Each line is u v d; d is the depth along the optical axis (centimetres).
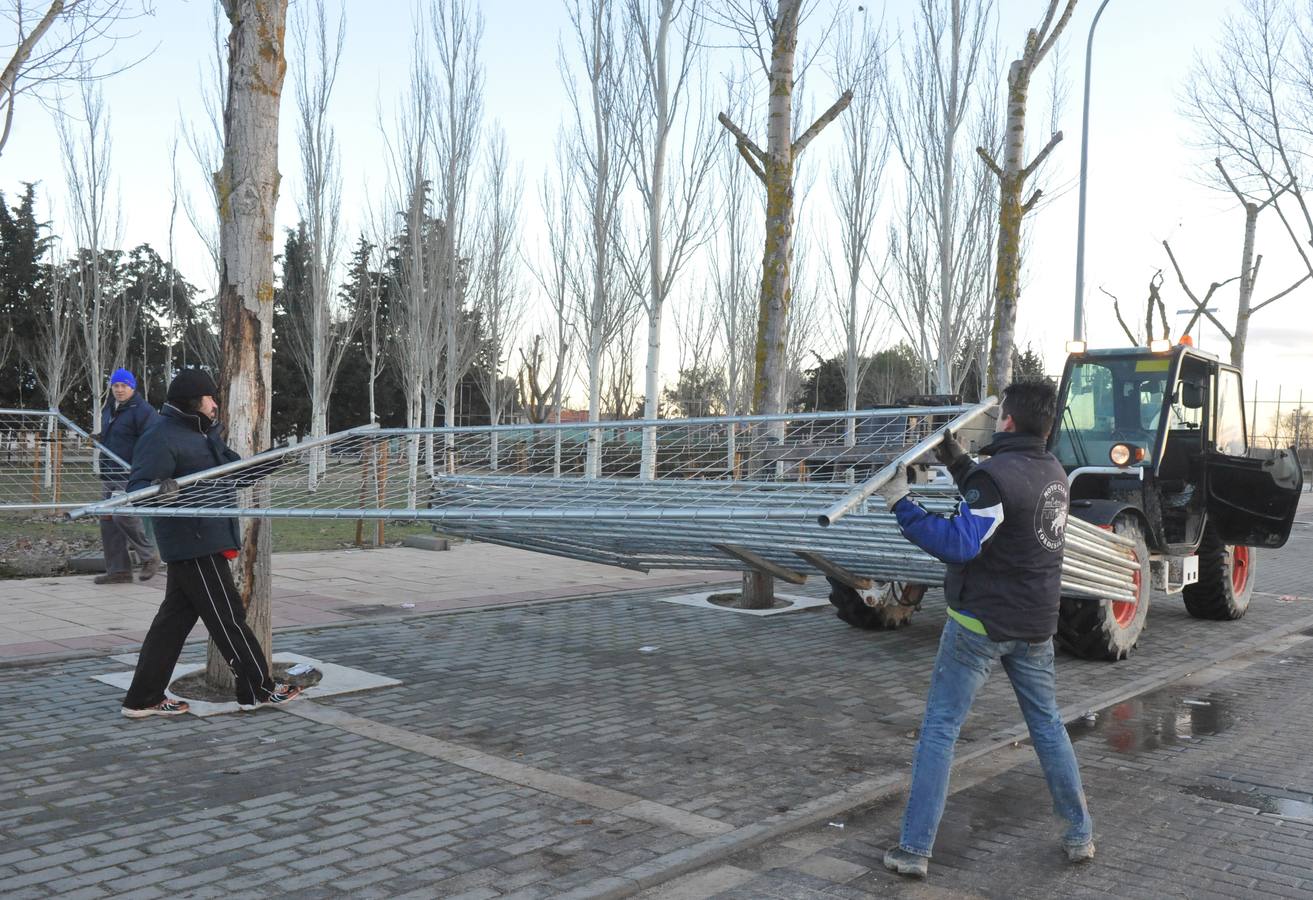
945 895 365
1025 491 378
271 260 605
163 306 4197
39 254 3700
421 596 1019
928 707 395
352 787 458
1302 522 2445
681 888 367
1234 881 379
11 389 3644
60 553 1202
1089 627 763
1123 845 416
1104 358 907
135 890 346
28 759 486
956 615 389
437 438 1070
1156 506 838
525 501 694
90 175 2947
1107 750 557
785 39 981
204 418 577
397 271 3569
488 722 576
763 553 635
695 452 770
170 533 550
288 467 685
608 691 660
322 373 2744
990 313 2733
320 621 865
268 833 402
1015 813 454
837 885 372
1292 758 544
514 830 412
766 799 460
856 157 3061
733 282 3316
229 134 594
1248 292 2214
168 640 558
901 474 383
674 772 496
